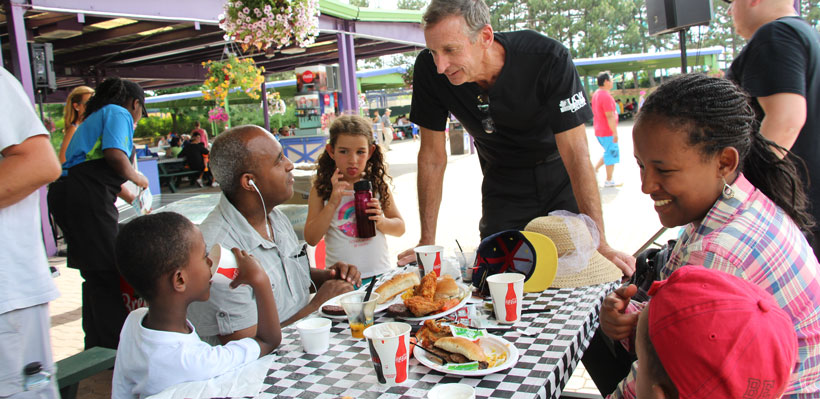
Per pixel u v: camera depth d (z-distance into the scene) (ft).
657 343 3.12
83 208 10.95
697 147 3.77
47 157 5.43
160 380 4.56
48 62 20.99
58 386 6.26
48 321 5.72
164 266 4.57
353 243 9.36
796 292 3.78
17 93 5.36
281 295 6.82
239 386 4.41
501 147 9.00
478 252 6.68
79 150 11.14
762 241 3.74
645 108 4.02
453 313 5.77
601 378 6.49
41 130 5.45
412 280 6.60
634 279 5.71
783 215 4.06
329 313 6.04
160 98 72.23
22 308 5.36
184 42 36.63
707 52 65.87
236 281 5.21
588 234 6.71
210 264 5.03
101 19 25.80
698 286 3.14
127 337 4.84
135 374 4.72
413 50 46.03
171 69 47.62
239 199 6.59
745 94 3.98
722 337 2.90
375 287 6.95
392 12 35.99
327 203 9.46
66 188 11.05
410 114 9.37
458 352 4.53
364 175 9.74
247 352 4.88
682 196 3.99
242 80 36.78
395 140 91.30
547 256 6.39
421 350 4.83
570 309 5.70
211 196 16.65
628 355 5.89
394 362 4.30
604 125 28.35
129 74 44.83
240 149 6.34
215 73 37.14
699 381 2.94
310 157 38.81
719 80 3.90
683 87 3.84
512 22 127.44
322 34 34.88
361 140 9.16
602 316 4.34
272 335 5.16
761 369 2.87
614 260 7.02
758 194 4.02
